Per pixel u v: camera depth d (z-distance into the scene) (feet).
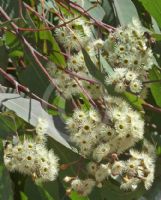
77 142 2.26
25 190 2.51
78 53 2.50
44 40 2.66
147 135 2.65
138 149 2.51
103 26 2.68
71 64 2.49
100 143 2.27
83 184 2.29
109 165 2.27
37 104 2.39
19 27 2.65
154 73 2.81
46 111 2.45
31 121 2.31
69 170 2.41
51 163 2.17
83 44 2.54
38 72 2.59
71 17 2.59
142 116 2.50
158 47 2.89
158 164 2.71
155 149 2.68
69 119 2.27
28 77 2.59
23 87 2.43
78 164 2.38
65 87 2.43
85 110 2.31
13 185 2.54
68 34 2.51
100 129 2.24
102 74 2.44
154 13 3.00
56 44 2.62
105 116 2.27
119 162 2.27
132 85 2.43
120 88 2.43
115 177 2.40
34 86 2.59
